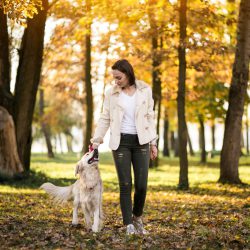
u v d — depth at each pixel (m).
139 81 7.42
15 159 17.73
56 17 21.91
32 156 47.84
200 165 34.59
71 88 33.56
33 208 10.77
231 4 21.08
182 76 16.41
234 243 7.10
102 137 7.60
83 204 7.71
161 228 8.33
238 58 17.30
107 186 17.88
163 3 16.55
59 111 40.31
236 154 17.53
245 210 10.90
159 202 12.83
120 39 22.77
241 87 17.33
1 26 17.92
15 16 9.74
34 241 6.98
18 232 7.52
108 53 26.95
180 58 16.42
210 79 26.97
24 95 18.22
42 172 20.55
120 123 7.29
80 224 8.27
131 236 7.17
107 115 7.51
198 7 18.12
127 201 7.34
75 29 24.06
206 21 16.94
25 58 18.22
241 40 17.19
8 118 17.52
